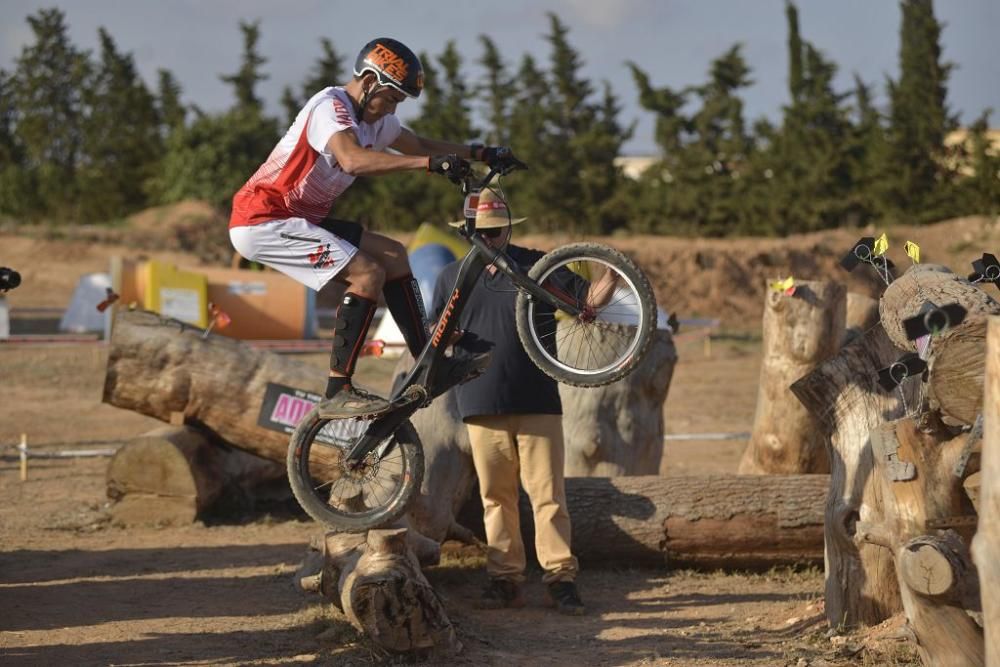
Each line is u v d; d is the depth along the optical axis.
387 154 11.11
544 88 114.31
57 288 87.50
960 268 90.56
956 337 9.95
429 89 119.06
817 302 19.12
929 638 11.06
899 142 101.56
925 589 10.82
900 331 12.41
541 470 15.51
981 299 11.79
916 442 11.93
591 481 17.91
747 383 48.00
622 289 11.78
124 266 55.12
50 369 49.66
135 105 131.75
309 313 58.75
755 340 67.62
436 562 15.54
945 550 10.83
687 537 17.50
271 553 19.20
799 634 13.90
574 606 15.35
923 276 12.37
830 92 106.06
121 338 21.48
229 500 22.77
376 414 11.82
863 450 13.80
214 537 20.64
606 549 17.64
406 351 16.84
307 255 11.58
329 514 12.39
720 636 14.00
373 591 12.59
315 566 16.20
